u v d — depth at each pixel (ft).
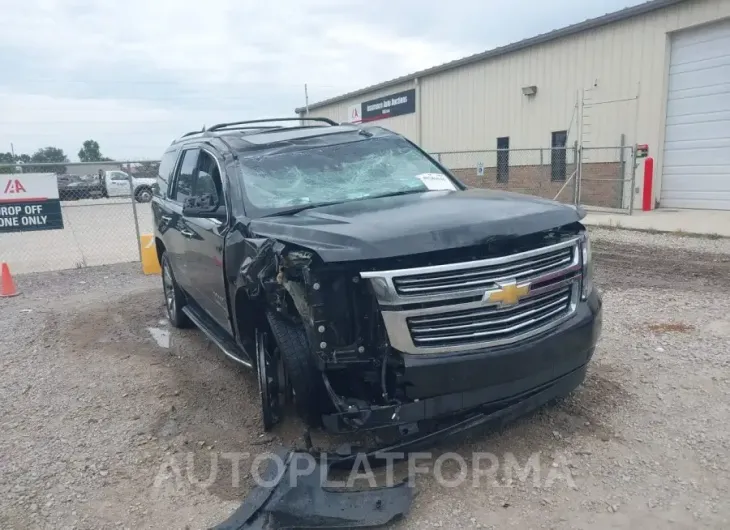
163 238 22.95
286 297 12.67
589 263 13.35
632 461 12.38
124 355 21.09
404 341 11.26
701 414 14.11
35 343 22.98
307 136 18.06
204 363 19.94
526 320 11.99
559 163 61.46
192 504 12.00
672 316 21.49
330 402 12.62
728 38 46.83
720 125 48.29
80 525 11.55
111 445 14.56
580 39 57.47
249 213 14.67
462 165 75.36
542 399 12.59
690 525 10.41
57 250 48.52
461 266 11.27
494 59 68.03
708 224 42.27
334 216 13.24
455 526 10.77
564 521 10.74
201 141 19.47
